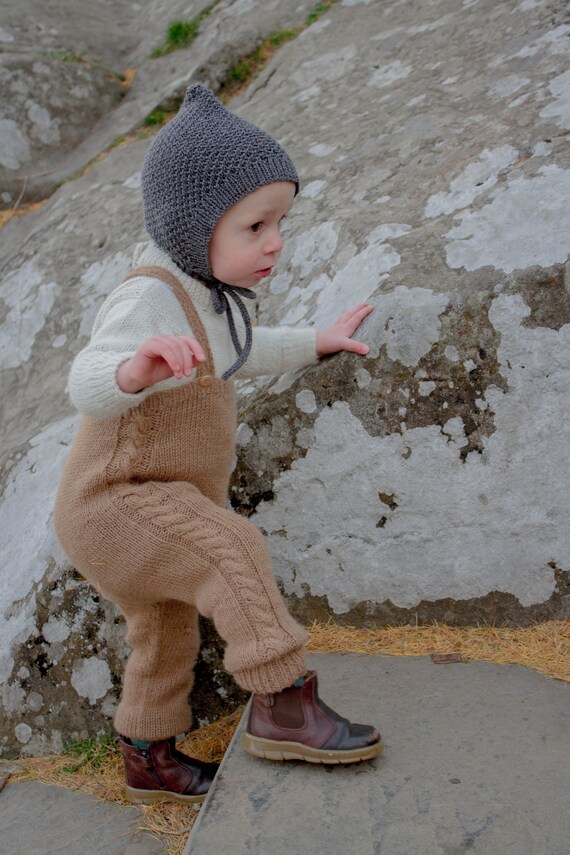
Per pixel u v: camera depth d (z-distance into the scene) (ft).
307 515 8.13
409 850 5.48
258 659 5.87
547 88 10.28
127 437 6.39
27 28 20.79
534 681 7.14
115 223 13.74
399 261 8.29
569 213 7.90
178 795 7.27
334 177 11.07
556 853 5.33
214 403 6.63
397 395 7.74
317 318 8.84
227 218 6.39
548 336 7.48
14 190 17.31
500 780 5.98
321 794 6.03
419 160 10.32
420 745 6.44
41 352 12.60
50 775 8.20
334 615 8.23
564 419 7.57
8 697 8.57
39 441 10.44
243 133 6.39
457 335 7.57
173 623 7.04
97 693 8.37
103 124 18.69
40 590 8.46
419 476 7.83
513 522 7.76
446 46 13.10
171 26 20.11
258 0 19.90
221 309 6.70
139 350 5.54
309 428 7.98
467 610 7.97
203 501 6.38
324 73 14.71
